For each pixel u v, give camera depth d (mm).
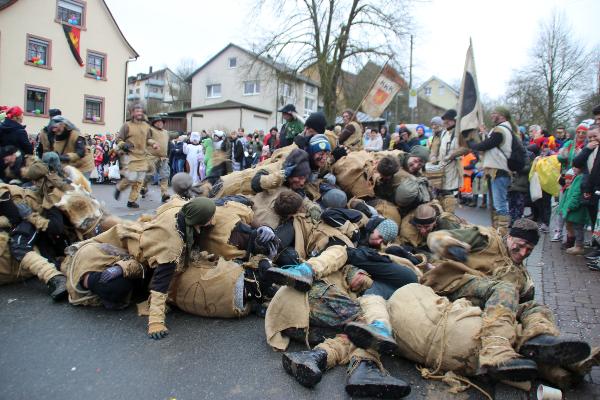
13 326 3627
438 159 8086
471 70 7125
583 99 33812
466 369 2943
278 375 3033
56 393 2752
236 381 2947
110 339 3465
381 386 2711
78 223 4734
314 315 3346
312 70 25203
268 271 3264
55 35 26500
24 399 2682
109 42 28844
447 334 2969
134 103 9117
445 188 7402
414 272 3914
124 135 8961
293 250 4141
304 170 4867
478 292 3404
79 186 4844
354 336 2850
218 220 4066
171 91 62156
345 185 5812
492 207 7008
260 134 18891
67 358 3164
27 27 25406
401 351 3205
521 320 3133
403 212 5438
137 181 9094
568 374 2896
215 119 37500
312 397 2801
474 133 7184
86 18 27609
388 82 8883
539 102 34500
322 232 4332
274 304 3396
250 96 41219
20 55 25281
